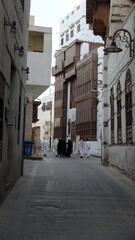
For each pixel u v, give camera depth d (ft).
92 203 26.89
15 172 33.78
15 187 32.71
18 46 31.83
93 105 129.49
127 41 40.47
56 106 171.01
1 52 21.90
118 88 51.19
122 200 28.35
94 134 128.98
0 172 22.88
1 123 23.48
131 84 40.83
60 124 162.91
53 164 60.85
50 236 18.10
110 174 46.98
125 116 44.93
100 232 18.95
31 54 68.69
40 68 68.85
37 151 79.97
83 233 18.74
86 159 84.79
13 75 31.14
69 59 152.87
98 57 129.29
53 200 27.58
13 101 31.01
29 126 75.36
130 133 42.09
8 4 24.27
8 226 19.67
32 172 45.91
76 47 150.20
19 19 32.40
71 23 170.60
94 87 128.06
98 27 69.67
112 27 57.62
